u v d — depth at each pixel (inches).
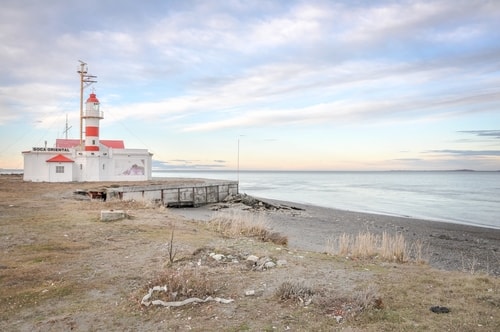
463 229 1103.6
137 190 1387.8
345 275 347.6
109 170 2016.5
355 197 2490.2
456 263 637.9
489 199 2340.1
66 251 446.3
